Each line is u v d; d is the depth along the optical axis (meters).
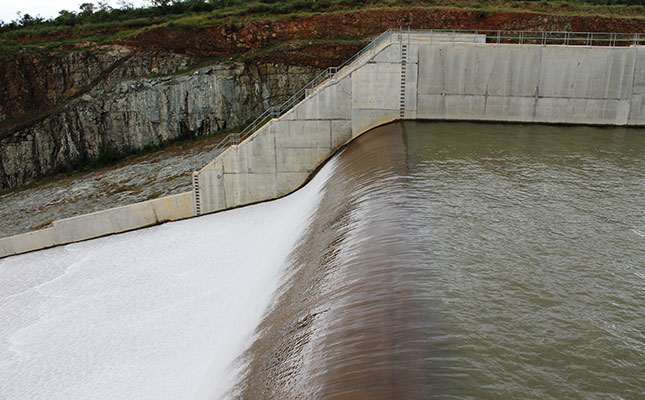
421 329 11.00
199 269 26.83
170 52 61.19
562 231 17.52
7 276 29.59
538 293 13.25
